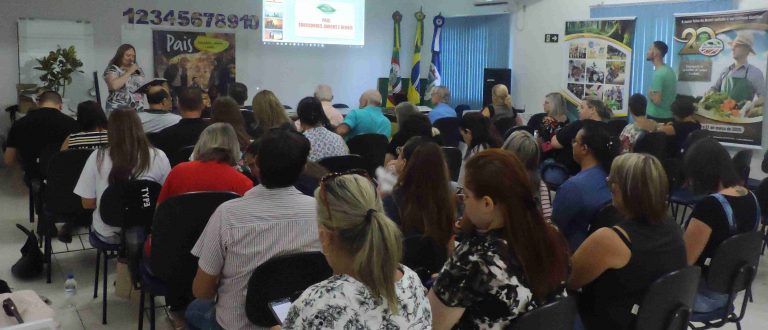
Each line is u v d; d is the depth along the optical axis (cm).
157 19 821
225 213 202
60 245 454
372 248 129
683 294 211
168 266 258
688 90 667
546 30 852
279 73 913
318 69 944
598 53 759
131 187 303
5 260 427
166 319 340
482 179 161
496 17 923
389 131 568
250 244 202
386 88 973
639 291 206
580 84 783
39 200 441
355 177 138
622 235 205
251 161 246
